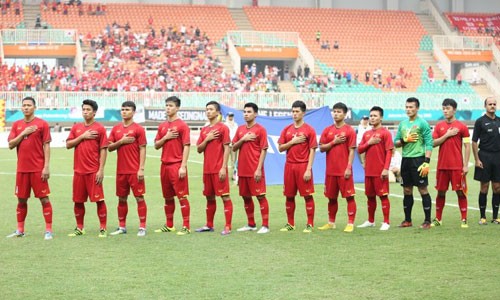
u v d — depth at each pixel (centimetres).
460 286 817
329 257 992
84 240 1151
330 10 5822
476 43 5484
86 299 777
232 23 5500
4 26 4988
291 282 846
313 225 1300
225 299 771
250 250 1051
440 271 895
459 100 4647
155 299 774
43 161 1180
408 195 1268
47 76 4556
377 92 4969
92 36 5081
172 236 1189
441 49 5438
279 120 2092
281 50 5219
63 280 866
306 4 5947
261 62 5472
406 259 971
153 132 4088
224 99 4272
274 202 1678
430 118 4588
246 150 1228
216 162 1219
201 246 1087
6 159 2986
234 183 2070
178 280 861
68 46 4800
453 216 1416
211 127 1227
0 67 4550
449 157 1258
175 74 4819
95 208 1579
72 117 4091
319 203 1656
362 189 1934
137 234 1212
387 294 786
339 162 1240
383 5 6041
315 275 881
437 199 1281
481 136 1299
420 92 5119
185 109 4203
